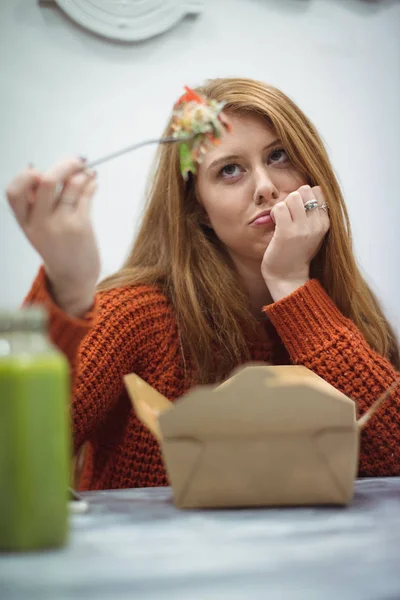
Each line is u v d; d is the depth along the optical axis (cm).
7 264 225
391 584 53
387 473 121
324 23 242
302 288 133
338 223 143
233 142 138
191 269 145
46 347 65
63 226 86
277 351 148
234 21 237
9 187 86
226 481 79
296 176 142
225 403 78
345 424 78
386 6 246
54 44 228
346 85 244
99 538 67
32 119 228
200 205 148
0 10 226
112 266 231
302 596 50
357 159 244
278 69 240
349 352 126
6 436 62
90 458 146
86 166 89
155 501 87
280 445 79
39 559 60
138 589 52
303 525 72
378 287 244
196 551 62
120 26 228
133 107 232
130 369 137
